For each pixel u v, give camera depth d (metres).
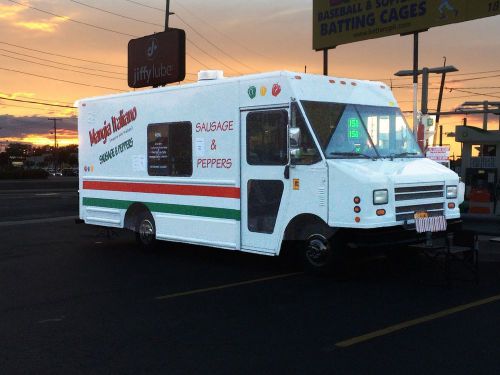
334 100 8.19
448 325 5.71
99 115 11.43
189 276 8.45
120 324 5.91
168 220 9.96
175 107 9.73
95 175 11.62
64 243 12.27
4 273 8.83
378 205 7.27
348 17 15.81
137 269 9.09
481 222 11.62
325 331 5.55
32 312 6.45
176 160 9.77
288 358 4.78
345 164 7.55
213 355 4.89
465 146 22.16
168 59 21.23
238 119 8.64
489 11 12.88
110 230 12.17
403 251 8.62
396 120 8.81
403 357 4.77
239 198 8.68
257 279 8.14
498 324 5.75
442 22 13.72
